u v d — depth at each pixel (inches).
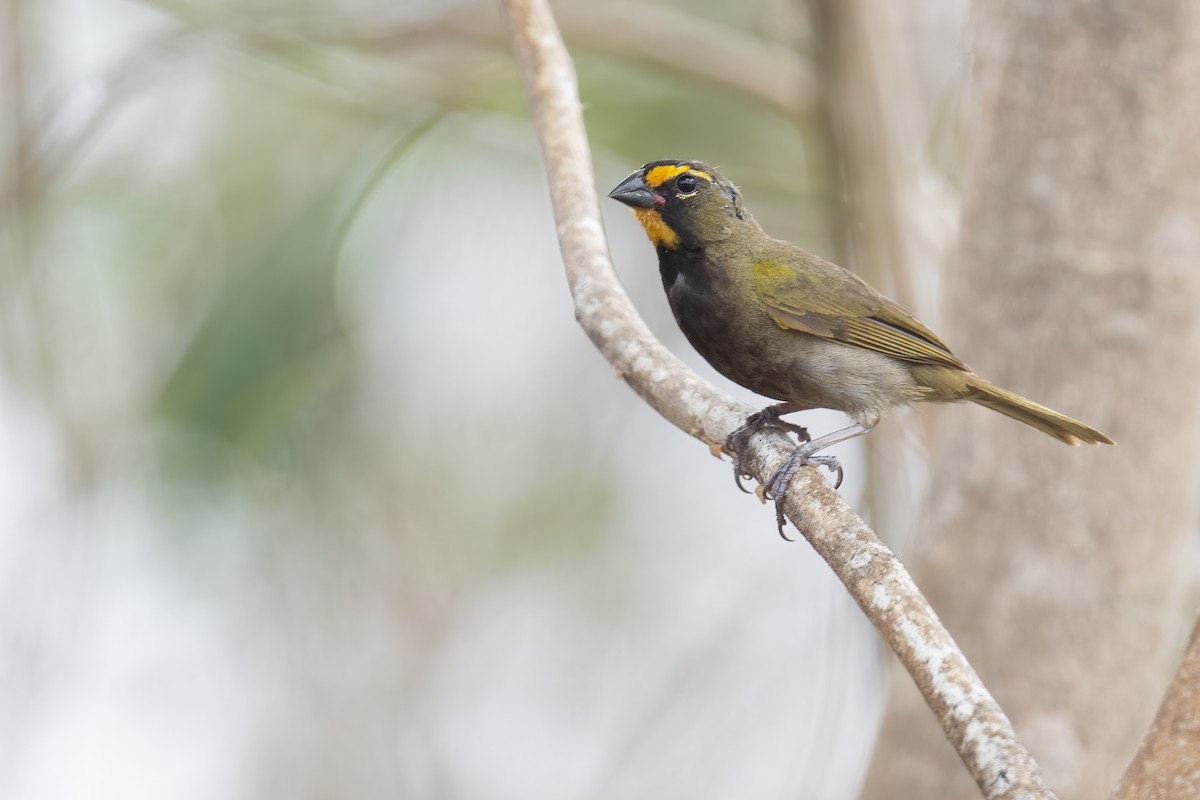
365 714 588.4
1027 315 354.0
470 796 626.5
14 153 511.8
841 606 445.4
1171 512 350.6
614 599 647.1
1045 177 351.9
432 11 540.1
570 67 353.1
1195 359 348.5
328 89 573.3
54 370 519.8
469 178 612.1
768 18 618.5
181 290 563.8
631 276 652.7
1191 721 217.6
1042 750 347.3
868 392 336.2
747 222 350.0
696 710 585.6
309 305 544.1
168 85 580.1
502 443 627.2
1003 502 352.5
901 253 461.7
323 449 575.2
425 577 602.5
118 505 545.6
